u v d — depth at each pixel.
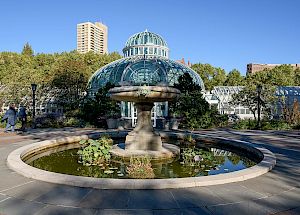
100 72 29.48
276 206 4.62
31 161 8.73
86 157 8.34
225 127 22.14
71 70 31.00
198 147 12.16
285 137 14.76
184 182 5.45
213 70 61.62
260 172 6.46
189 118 21.31
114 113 22.59
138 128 10.06
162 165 8.32
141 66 26.84
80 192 5.10
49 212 4.25
